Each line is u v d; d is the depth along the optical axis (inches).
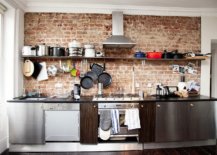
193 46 165.9
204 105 141.4
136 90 163.0
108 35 160.9
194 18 165.9
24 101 131.3
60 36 158.9
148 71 163.6
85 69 159.3
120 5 156.0
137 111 133.6
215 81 196.4
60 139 133.1
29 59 156.1
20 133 132.0
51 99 139.2
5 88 139.6
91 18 160.1
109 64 161.0
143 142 136.3
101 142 135.4
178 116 138.3
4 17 140.0
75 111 133.3
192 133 139.7
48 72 155.7
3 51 139.5
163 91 153.1
